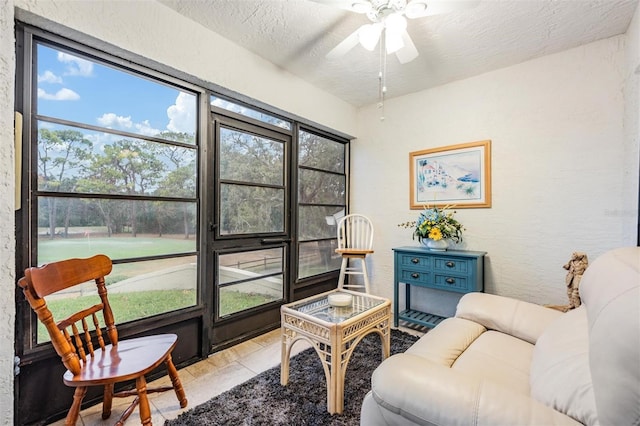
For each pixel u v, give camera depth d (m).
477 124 2.74
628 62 1.98
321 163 3.37
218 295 2.33
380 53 2.24
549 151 2.39
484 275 2.67
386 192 3.35
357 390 1.72
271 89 2.55
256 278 2.64
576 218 2.28
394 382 0.87
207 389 1.78
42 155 1.51
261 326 2.69
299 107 2.82
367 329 1.73
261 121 2.68
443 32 2.06
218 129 2.34
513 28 2.02
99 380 1.22
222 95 2.34
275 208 2.82
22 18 1.43
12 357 1.28
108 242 1.75
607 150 2.16
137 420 1.52
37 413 1.50
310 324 1.63
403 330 2.80
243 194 2.54
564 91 2.32
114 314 1.77
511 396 0.76
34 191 1.48
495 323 1.55
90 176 1.68
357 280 3.54
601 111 2.18
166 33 1.88
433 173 3.00
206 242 2.23
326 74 2.76
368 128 3.50
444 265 2.59
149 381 1.88
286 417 1.50
